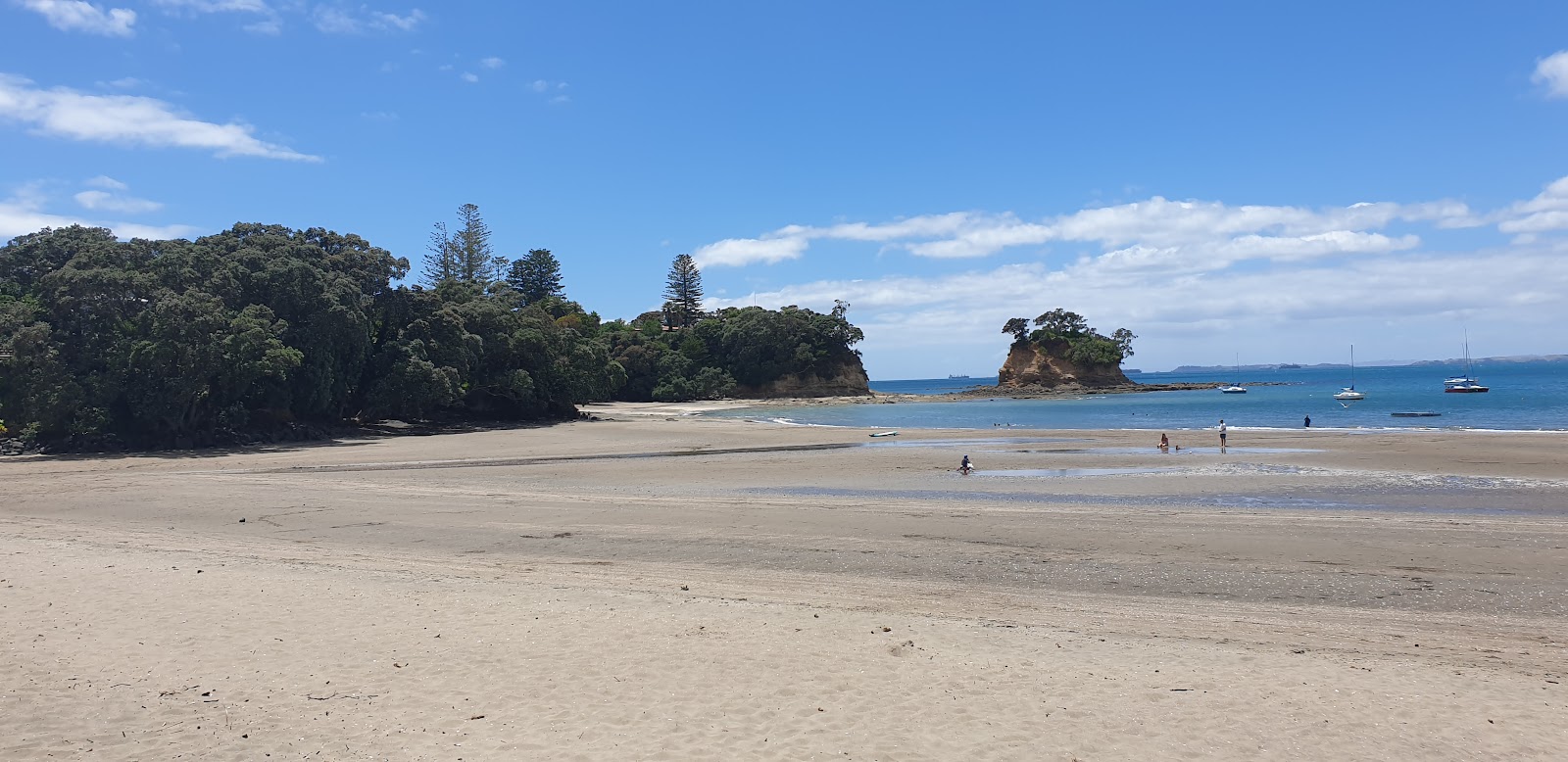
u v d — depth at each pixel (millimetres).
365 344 50719
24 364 35688
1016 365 143375
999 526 16812
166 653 8227
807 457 34375
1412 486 23172
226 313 42062
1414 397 93438
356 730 6434
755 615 9867
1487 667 8141
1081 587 11906
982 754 6031
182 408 38969
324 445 42469
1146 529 16281
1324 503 20281
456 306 59719
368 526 17812
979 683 7508
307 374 45750
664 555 14484
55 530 17141
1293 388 142375
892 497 22453
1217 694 7203
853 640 8820
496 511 19781
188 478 27766
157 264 41562
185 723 6543
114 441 37906
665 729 6480
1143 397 119875
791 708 6906
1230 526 16484
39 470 30453
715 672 7773
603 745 6172
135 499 22406
